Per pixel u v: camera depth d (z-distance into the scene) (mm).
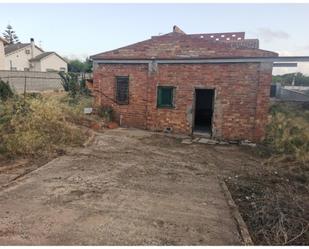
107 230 3666
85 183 5348
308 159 7359
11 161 6453
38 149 7219
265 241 3615
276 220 4141
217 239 3588
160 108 11344
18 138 7152
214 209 4488
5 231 3535
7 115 8516
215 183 5730
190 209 4449
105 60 12125
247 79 9773
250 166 7082
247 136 10023
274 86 22344
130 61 11562
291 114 14547
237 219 4137
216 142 9922
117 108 12273
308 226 3986
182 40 10602
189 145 9305
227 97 10148
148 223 3920
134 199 4723
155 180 5734
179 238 3564
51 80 27875
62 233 3539
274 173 6520
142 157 7469
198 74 10484
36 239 3379
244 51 9656
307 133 9672
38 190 4910
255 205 4672
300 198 5023
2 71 24078
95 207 4336
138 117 11852
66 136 8422
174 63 10820
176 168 6652
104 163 6715
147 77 11383
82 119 11062
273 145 9094
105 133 10414
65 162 6641
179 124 11117
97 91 12570
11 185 5086
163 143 9383
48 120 8633
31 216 3955
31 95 12727
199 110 15164
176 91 10961
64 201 4500
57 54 42844
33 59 40031
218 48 10055
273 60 9328
